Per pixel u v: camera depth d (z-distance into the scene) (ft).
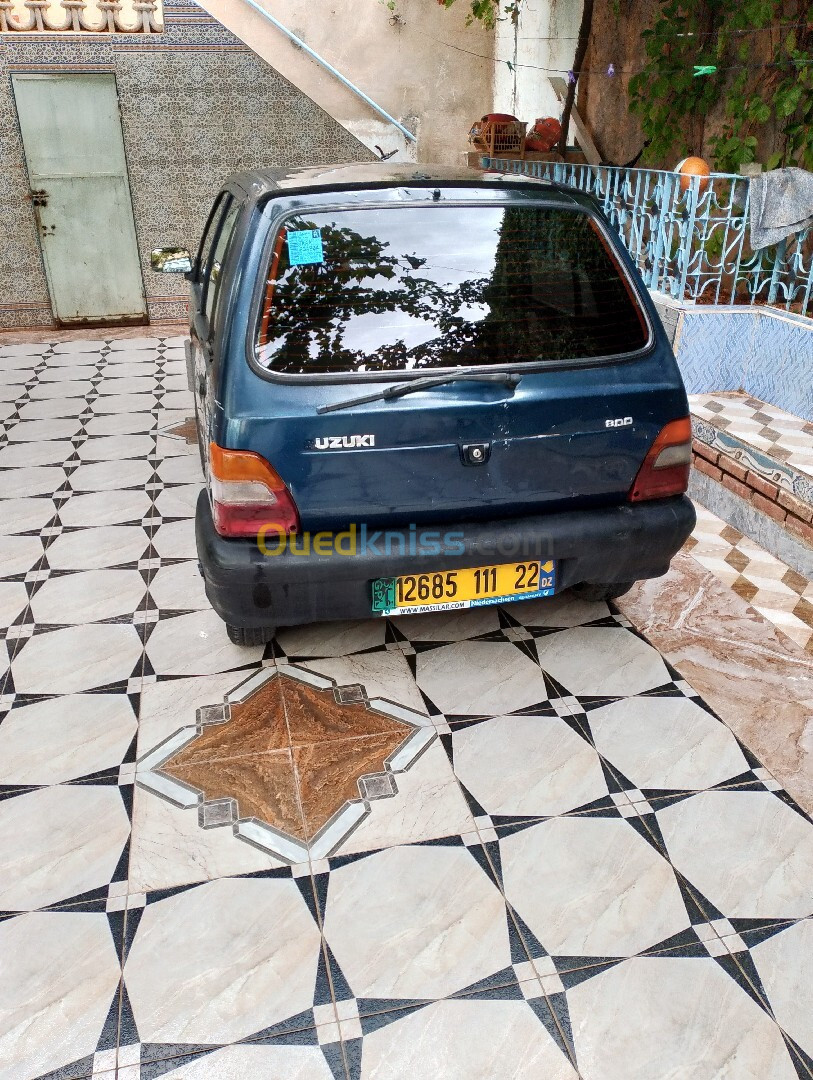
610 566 9.50
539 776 8.64
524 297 8.81
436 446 8.43
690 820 8.09
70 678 10.19
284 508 8.41
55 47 23.95
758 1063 6.06
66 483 15.79
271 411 8.09
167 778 8.64
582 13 23.43
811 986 6.59
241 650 10.69
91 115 24.91
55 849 7.84
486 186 9.07
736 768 8.71
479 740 9.13
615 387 8.82
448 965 6.77
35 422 19.04
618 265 9.25
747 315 16.20
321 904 7.29
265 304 8.24
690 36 19.06
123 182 25.91
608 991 6.56
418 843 7.89
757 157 18.40
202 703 9.74
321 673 10.25
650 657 10.46
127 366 23.35
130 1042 6.23
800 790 8.42
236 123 26.03
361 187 8.79
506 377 8.42
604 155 24.14
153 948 6.92
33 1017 6.40
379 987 6.61
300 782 8.58
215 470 8.41
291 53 25.76
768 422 15.02
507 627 11.11
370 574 8.72
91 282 27.04
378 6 26.00
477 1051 6.15
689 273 17.35
